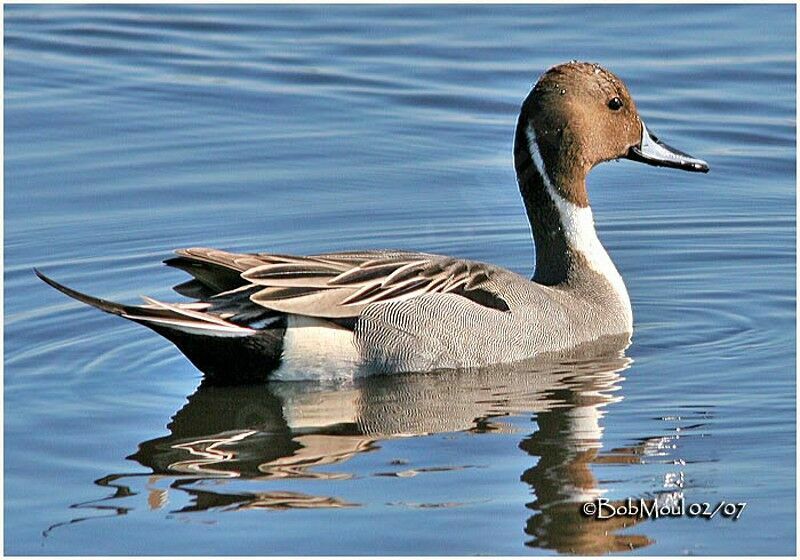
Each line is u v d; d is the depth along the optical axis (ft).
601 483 36.81
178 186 60.90
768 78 70.49
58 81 71.92
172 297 51.39
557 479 36.91
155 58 75.10
